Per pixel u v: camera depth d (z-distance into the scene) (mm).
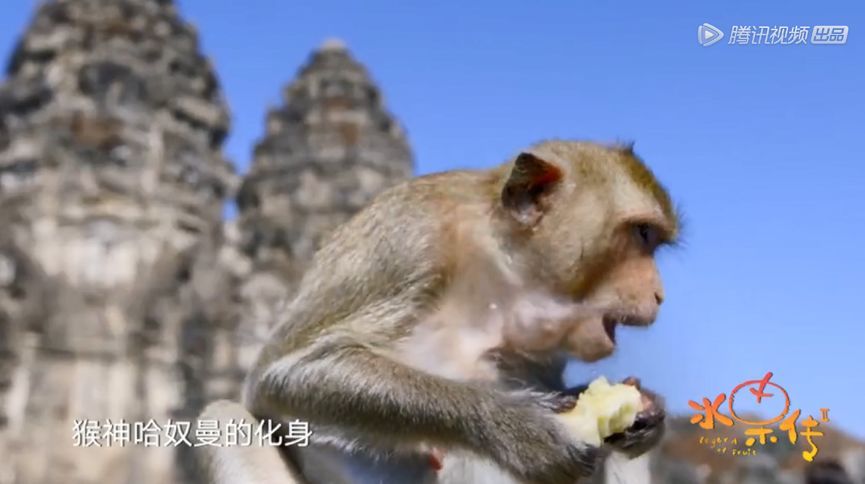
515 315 957
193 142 6504
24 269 5781
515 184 960
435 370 945
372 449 921
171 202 6234
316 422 920
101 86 6285
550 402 899
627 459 970
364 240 963
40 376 5578
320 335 937
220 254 6297
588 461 870
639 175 973
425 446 905
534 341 954
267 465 986
